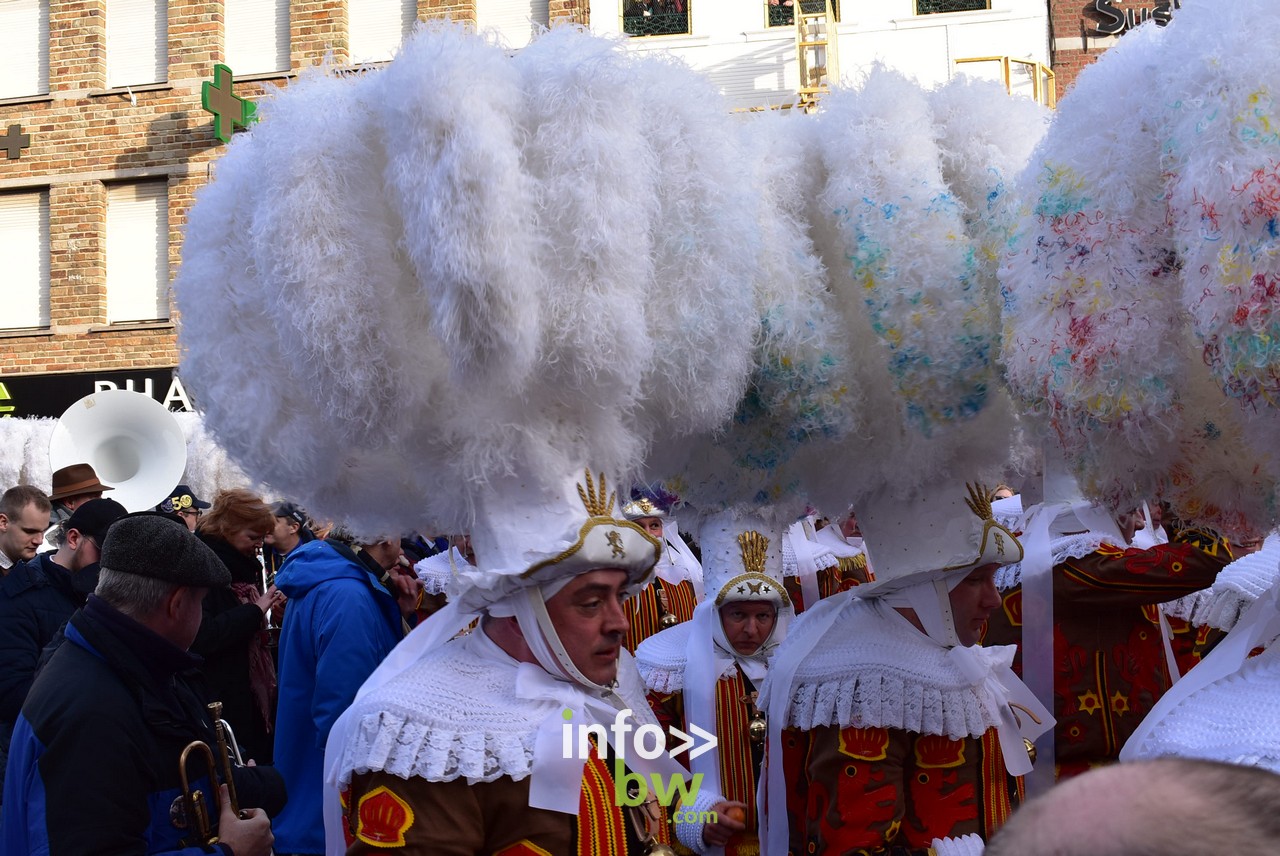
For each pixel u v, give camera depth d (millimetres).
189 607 2379
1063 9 10680
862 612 2373
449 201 1529
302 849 3250
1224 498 1899
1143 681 2785
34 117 12094
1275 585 1796
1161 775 574
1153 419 1771
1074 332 1769
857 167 2074
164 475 6914
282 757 3328
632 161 1653
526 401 1681
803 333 2041
